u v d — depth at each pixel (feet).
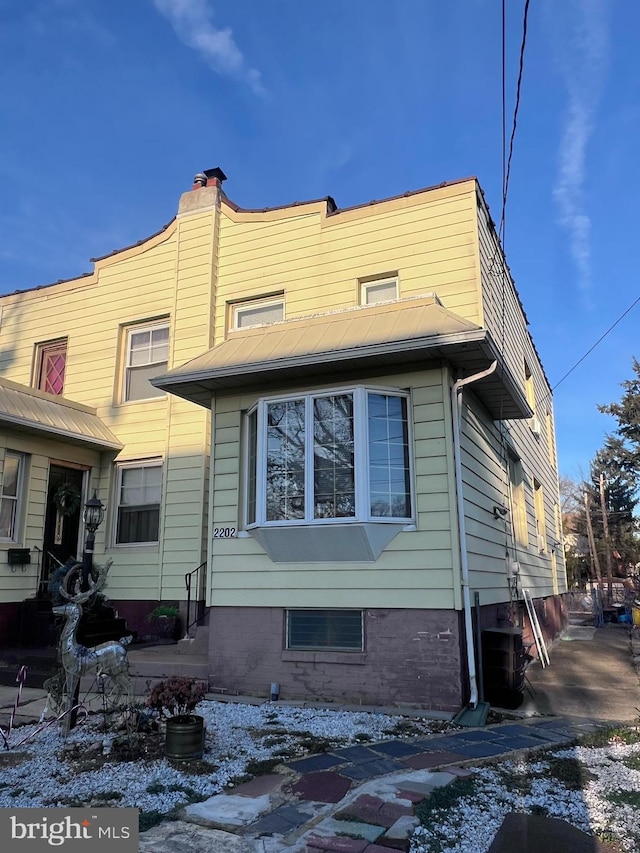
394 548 23.97
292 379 26.73
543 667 35.04
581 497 169.68
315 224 36.94
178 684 17.93
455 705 22.09
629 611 72.69
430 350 23.43
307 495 24.79
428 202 33.68
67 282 44.93
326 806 13.65
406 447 24.73
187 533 36.78
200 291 39.58
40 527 35.94
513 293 42.57
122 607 37.52
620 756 17.52
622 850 11.78
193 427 38.14
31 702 24.71
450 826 12.67
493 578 29.73
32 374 44.96
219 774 15.81
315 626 25.09
